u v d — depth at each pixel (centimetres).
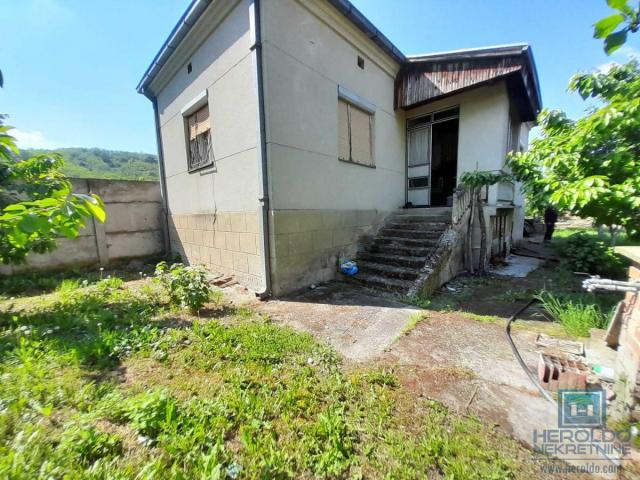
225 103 478
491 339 284
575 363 213
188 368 231
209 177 555
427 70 614
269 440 157
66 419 169
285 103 421
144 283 532
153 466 134
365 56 570
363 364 241
